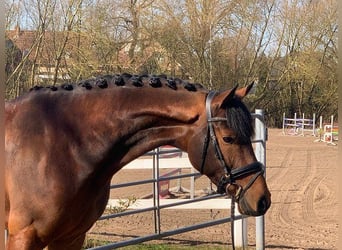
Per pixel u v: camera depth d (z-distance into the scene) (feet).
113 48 75.87
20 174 10.39
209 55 93.50
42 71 69.87
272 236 24.53
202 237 24.32
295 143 78.23
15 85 63.16
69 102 10.86
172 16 88.33
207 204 24.12
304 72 109.40
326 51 108.06
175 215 29.17
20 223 10.34
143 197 32.01
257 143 20.13
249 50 99.50
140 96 10.71
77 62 70.85
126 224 26.81
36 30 65.57
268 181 41.32
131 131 10.66
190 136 10.43
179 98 10.55
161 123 10.63
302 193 36.11
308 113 116.57
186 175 19.83
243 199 10.16
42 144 10.40
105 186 11.24
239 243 22.13
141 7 84.48
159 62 89.86
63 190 10.25
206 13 91.71
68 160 10.39
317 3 106.42
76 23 69.82
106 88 10.93
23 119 10.71
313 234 25.05
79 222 10.71
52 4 65.77
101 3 74.74
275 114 118.32
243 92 10.44
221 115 10.14
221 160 10.15
